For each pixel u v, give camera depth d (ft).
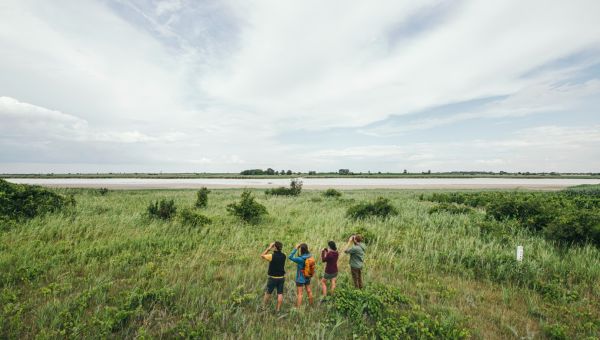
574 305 22.06
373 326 18.48
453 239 40.42
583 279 26.66
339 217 57.16
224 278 25.66
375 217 55.06
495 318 20.11
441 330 17.72
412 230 44.68
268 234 43.01
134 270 27.14
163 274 25.66
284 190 116.06
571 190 118.01
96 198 82.43
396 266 29.48
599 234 35.32
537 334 18.33
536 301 22.86
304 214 61.72
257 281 24.94
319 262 30.55
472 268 29.63
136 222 46.21
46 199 50.44
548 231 39.04
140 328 16.55
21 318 18.13
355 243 23.70
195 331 16.92
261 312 19.93
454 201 93.45
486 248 34.94
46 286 22.66
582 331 18.75
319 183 270.87
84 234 38.68
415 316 19.74
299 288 20.40
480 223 45.85
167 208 51.75
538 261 30.19
